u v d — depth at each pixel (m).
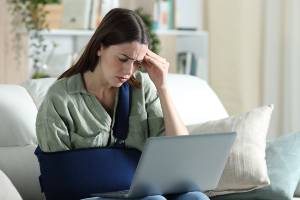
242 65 5.11
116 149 2.56
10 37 4.10
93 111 2.58
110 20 2.50
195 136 2.23
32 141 2.80
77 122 2.55
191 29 5.02
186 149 2.23
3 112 2.77
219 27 5.18
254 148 2.80
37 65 4.41
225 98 5.19
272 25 5.09
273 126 5.12
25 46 4.17
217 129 2.87
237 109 5.15
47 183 2.49
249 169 2.74
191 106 3.21
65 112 2.53
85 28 4.43
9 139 2.76
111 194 2.32
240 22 5.09
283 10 5.06
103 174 2.50
